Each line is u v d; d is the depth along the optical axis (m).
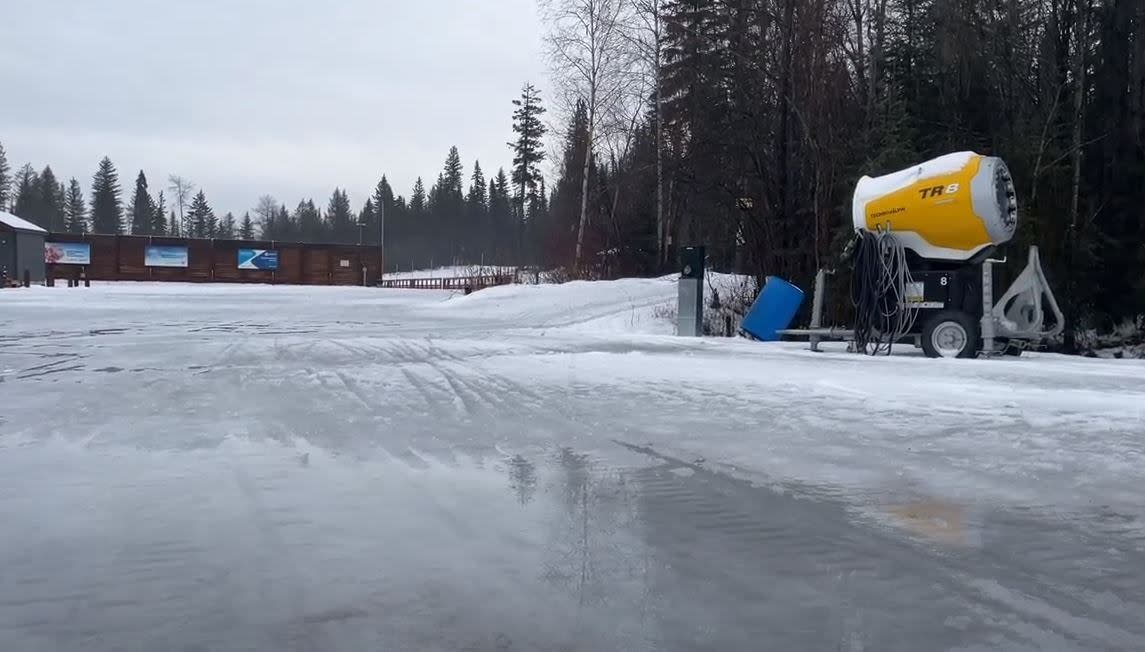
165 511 5.39
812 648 3.44
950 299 14.91
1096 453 6.98
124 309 32.62
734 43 22.19
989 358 14.52
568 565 4.41
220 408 9.23
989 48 21.83
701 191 23.59
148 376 11.95
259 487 5.97
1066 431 7.85
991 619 3.73
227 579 4.23
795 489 5.92
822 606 3.88
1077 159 22.19
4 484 6.06
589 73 37.75
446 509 5.42
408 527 5.05
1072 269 21.02
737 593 4.03
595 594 4.02
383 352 15.42
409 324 24.73
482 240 136.00
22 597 4.01
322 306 35.78
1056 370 12.38
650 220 39.88
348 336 19.66
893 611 3.82
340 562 4.46
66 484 6.06
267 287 68.50
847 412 8.91
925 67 24.56
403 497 5.71
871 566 4.40
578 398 9.89
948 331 14.77
